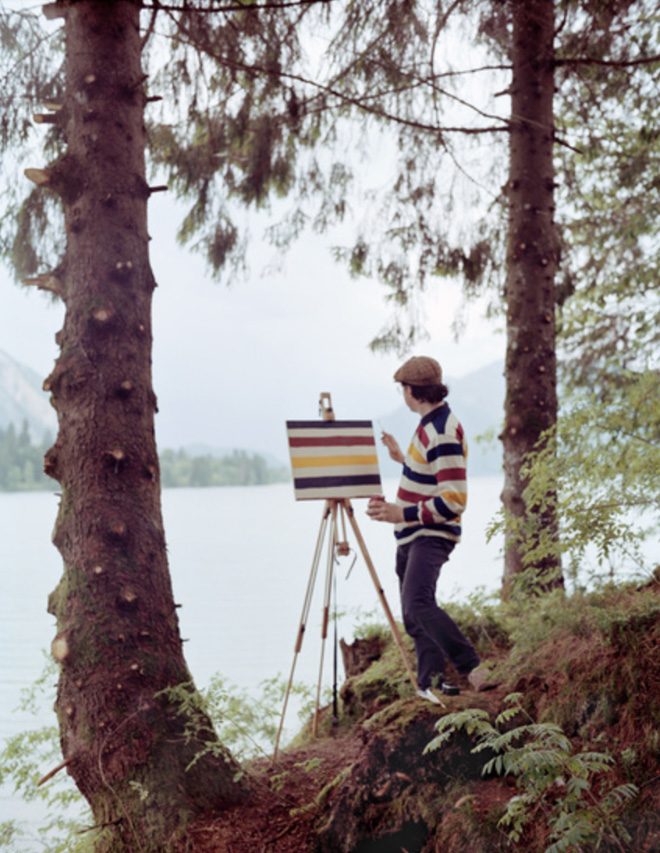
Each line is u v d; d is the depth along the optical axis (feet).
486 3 18.01
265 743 13.79
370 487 13.20
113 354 11.53
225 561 109.40
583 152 21.39
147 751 10.69
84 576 11.12
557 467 11.39
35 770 11.71
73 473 11.41
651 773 8.42
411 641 15.89
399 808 9.55
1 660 41.09
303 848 9.98
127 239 11.84
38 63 15.44
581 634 10.80
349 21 17.31
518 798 8.32
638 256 26.45
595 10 18.52
